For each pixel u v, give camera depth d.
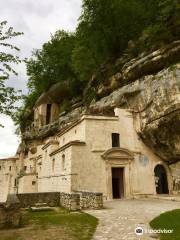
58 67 47.53
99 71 32.28
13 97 12.12
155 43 24.62
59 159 26.70
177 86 20.48
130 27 31.30
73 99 41.06
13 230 10.63
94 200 15.88
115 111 26.11
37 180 37.75
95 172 23.06
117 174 25.47
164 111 21.41
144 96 23.95
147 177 24.92
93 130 24.33
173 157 24.52
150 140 24.73
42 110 47.62
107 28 32.03
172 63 22.84
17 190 43.69
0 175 60.00
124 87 26.61
